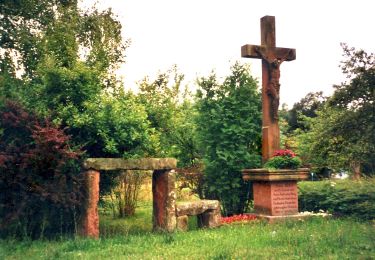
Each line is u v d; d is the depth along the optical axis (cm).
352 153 1352
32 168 893
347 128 1269
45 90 1038
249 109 1394
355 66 1253
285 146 1588
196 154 1479
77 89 1038
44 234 980
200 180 1416
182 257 696
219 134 1374
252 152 1409
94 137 1034
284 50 1362
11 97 1041
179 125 1436
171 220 1019
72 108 1016
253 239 867
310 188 1434
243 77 1429
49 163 895
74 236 927
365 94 1248
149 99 1346
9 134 956
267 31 1353
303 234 909
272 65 1334
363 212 1240
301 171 1241
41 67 1072
